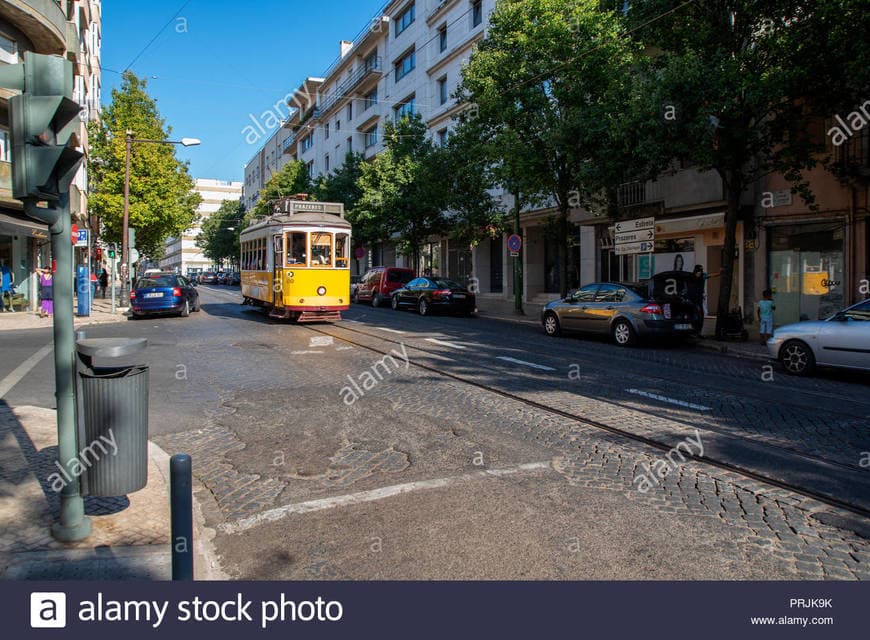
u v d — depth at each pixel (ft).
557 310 53.11
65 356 12.71
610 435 21.34
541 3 58.65
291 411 24.66
